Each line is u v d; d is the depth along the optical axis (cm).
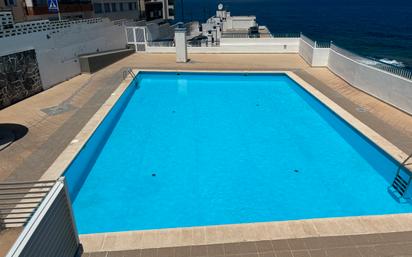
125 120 1513
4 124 1269
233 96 1819
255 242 680
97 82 1886
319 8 18588
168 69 2139
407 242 675
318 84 1783
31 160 1005
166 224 865
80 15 3091
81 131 1210
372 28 8862
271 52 2673
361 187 1005
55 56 1878
